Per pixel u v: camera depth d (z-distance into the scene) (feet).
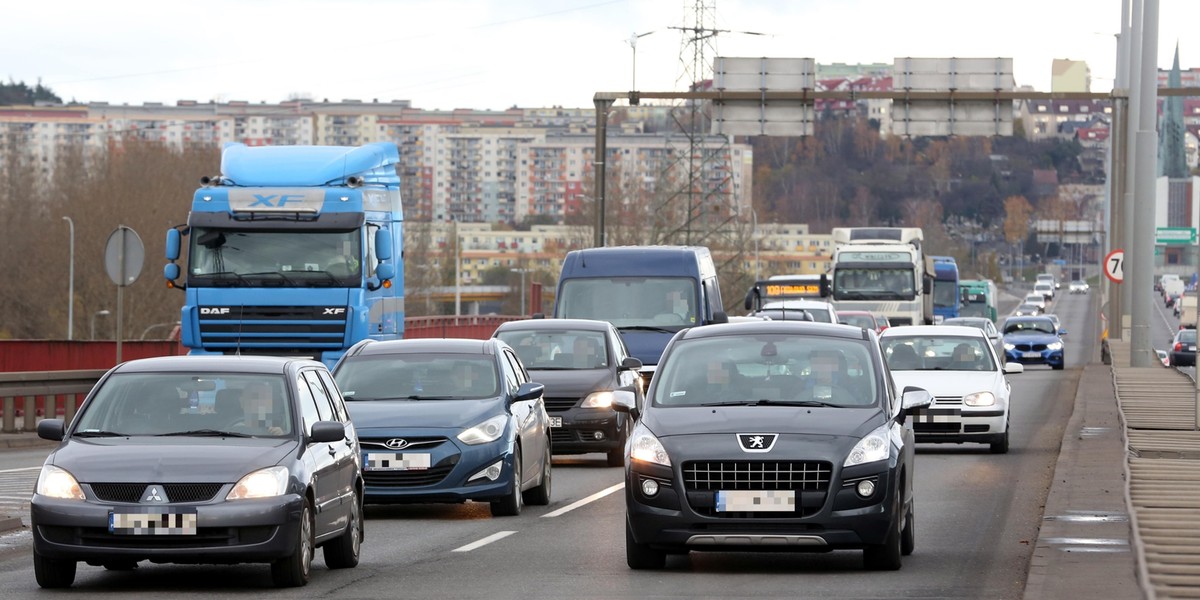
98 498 116.47
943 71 494.59
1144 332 449.06
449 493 169.37
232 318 276.82
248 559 117.29
